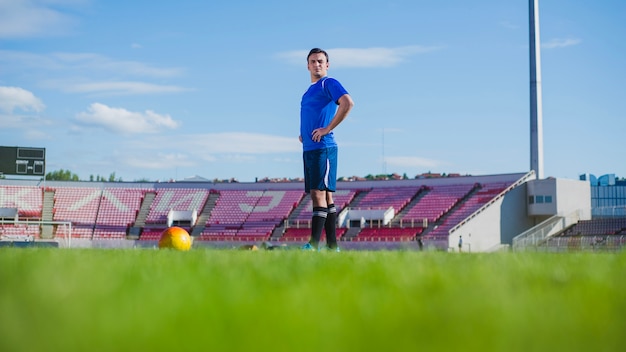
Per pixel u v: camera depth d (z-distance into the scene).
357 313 1.61
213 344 1.30
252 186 67.75
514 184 55.28
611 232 49.31
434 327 1.47
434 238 52.62
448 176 60.69
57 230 62.22
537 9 54.34
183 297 1.92
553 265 3.98
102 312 1.58
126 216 64.50
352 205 62.00
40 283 2.13
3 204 63.06
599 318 1.73
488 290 2.12
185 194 67.25
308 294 1.98
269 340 1.33
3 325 1.42
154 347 1.27
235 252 6.79
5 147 59.28
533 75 54.66
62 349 1.25
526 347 1.34
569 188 55.47
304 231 60.62
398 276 2.77
